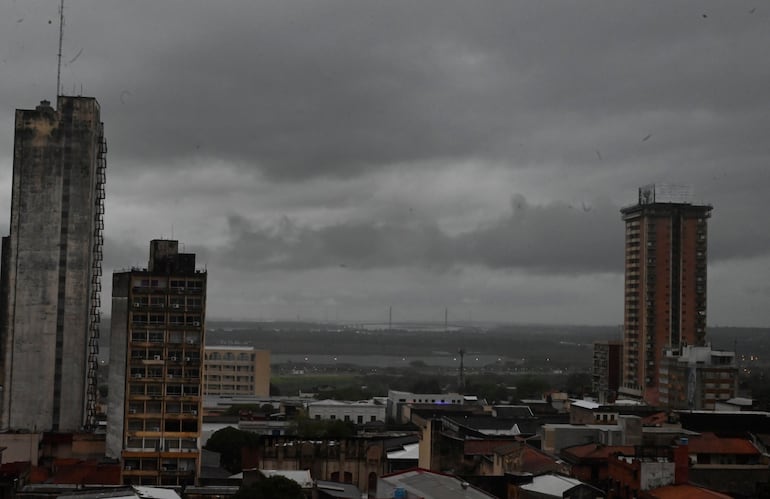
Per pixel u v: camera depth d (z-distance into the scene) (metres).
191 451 177.88
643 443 177.00
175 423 179.62
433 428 161.50
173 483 174.12
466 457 159.88
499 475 137.75
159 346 181.38
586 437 185.25
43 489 129.88
